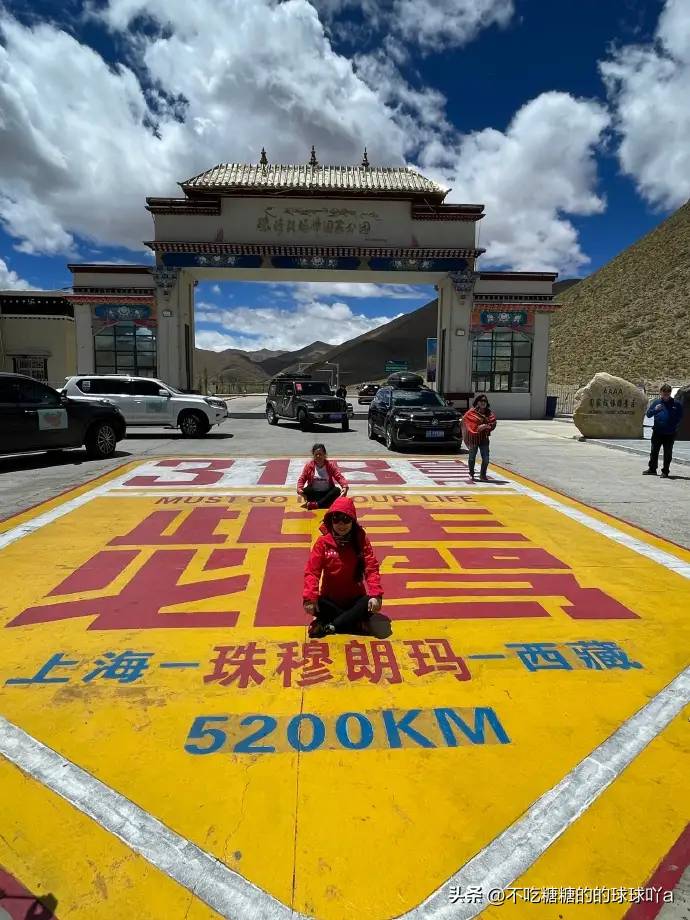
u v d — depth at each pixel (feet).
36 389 35.91
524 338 79.82
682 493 29.09
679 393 51.55
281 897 6.68
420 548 19.83
